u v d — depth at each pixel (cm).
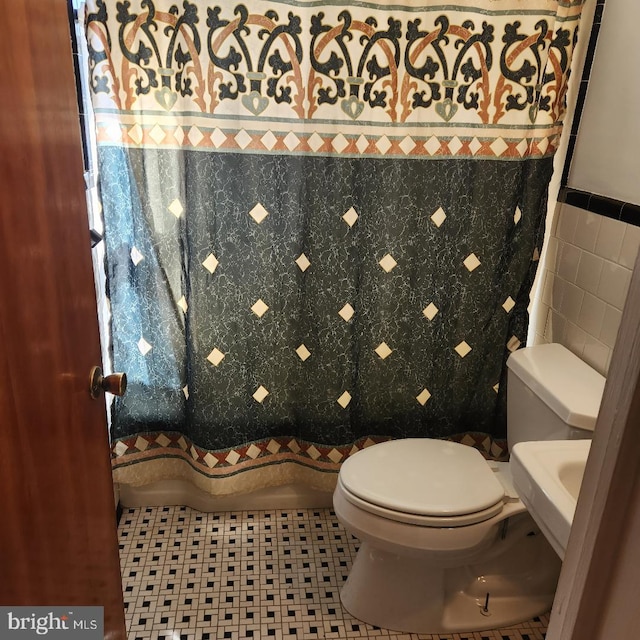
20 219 73
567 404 142
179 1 146
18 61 72
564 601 67
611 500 57
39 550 82
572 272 174
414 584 160
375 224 171
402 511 142
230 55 150
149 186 162
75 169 93
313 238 169
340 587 176
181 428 192
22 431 76
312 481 197
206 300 170
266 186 163
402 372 188
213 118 155
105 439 111
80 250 96
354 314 178
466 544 143
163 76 152
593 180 165
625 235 148
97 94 152
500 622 163
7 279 70
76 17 153
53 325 85
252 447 192
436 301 181
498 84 160
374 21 150
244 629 161
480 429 198
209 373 177
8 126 69
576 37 160
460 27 153
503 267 179
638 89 146
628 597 55
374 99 158
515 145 166
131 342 178
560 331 181
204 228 163
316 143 160
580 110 172
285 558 187
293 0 147
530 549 167
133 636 157
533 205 173
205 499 205
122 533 195
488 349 188
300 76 154
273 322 178
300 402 189
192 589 173
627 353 55
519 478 120
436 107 160
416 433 196
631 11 148
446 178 168
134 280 172
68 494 92
